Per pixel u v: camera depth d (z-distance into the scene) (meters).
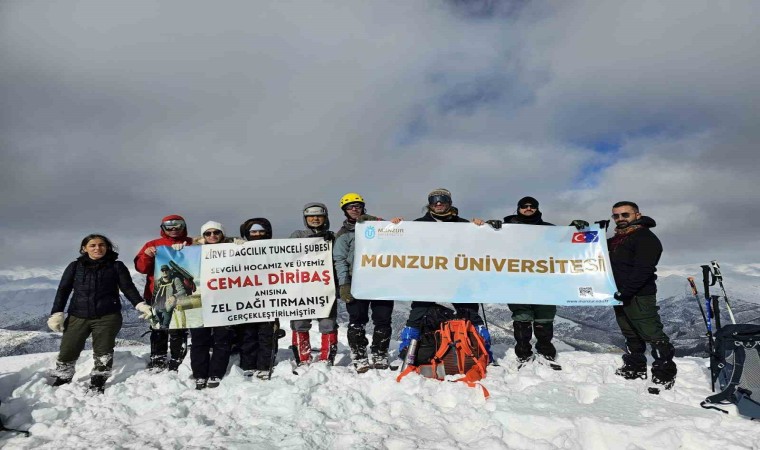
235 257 6.20
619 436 4.05
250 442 3.99
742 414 4.46
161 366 6.36
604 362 6.62
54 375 5.66
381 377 5.53
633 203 5.88
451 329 5.81
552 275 6.29
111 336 5.64
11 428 4.48
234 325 6.14
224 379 5.56
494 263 6.33
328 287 6.28
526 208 6.60
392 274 6.23
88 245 5.70
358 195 6.59
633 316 5.51
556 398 4.86
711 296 5.21
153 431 4.32
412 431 4.24
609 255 6.24
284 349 7.90
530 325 6.32
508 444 4.05
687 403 4.90
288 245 6.33
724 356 4.83
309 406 4.77
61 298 5.66
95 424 4.54
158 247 6.20
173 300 5.96
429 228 6.42
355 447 3.85
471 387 5.13
